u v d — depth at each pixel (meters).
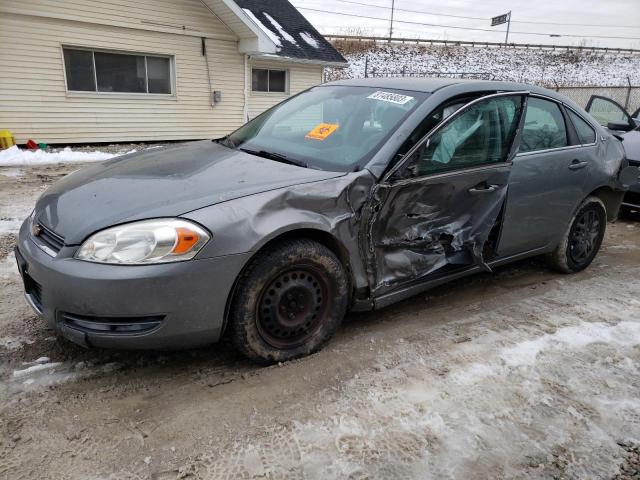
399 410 2.47
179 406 2.43
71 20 10.74
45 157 9.52
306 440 2.24
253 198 2.55
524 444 2.29
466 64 42.31
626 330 3.42
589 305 3.82
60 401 2.43
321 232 2.75
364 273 2.98
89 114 11.60
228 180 2.76
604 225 4.58
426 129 3.09
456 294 3.95
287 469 2.07
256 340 2.68
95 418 2.32
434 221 3.21
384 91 3.51
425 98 3.24
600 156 4.26
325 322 2.92
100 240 2.32
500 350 3.08
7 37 10.09
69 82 11.18
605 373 2.88
